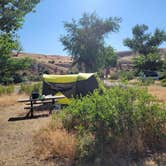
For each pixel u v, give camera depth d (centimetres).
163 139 643
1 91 1855
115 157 581
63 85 1391
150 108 653
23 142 721
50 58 11650
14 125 941
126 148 603
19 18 1493
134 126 628
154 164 554
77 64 3694
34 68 6381
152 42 7181
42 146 646
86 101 660
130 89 662
